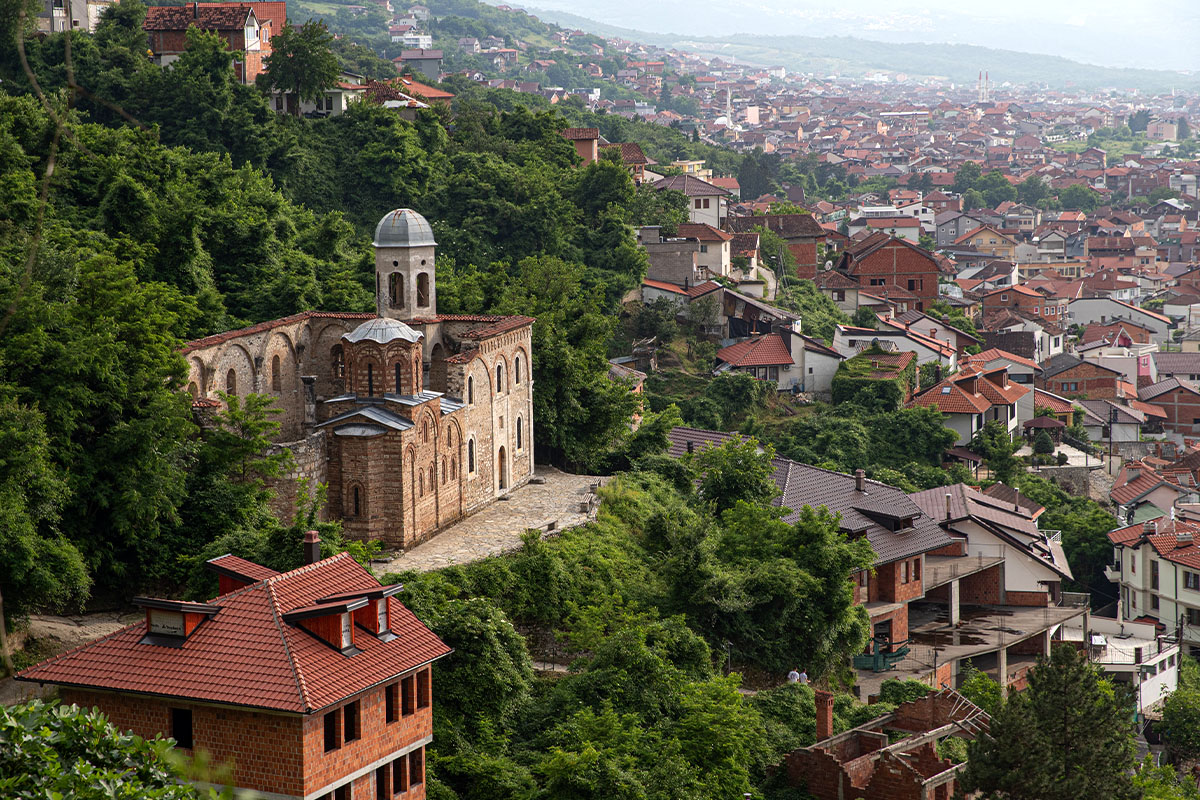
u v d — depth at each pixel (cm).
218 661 4056
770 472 8150
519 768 4962
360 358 6650
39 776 2909
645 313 12888
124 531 5550
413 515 6625
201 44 12419
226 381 6688
